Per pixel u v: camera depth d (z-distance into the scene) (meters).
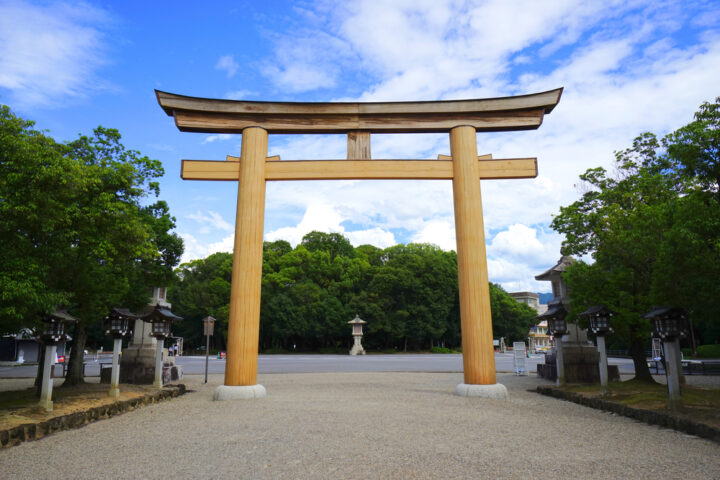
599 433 8.33
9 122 8.91
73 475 5.93
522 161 14.92
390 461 6.31
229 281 60.91
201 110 14.60
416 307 54.75
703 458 6.60
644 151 18.81
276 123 14.98
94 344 55.12
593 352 17.72
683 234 8.93
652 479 5.62
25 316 9.45
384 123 15.11
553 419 9.74
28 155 8.78
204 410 11.03
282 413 10.13
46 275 10.02
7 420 8.77
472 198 14.46
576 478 5.65
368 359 39.94
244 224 14.06
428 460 6.36
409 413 10.06
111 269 14.02
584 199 17.22
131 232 12.01
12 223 8.52
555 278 19.55
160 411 11.28
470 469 5.96
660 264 11.17
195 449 7.12
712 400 11.82
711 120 9.45
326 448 7.03
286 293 57.41
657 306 11.57
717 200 9.44
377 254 67.12
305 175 14.70
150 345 17.97
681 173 10.35
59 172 9.06
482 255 14.19
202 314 58.31
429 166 14.95
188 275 63.47
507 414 10.21
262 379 19.91
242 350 13.32
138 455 6.86
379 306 55.16
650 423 9.41
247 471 5.94
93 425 9.53
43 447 7.55
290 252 62.47
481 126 15.06
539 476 5.70
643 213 13.57
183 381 19.97
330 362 35.22
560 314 16.06
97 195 10.98
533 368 29.41
